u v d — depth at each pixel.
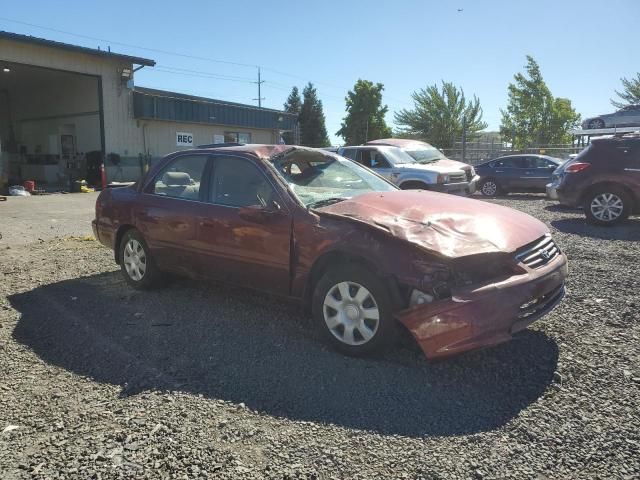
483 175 17.61
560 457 2.61
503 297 3.36
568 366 3.59
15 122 29.55
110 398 3.31
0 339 4.36
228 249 4.62
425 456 2.65
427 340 3.39
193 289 5.71
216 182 4.91
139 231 5.54
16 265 7.16
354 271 3.75
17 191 18.84
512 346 3.95
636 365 3.58
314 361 3.80
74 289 5.88
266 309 4.99
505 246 3.57
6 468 2.60
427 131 48.16
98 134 24.22
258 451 2.72
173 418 3.05
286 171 4.66
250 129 29.22
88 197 18.39
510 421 2.94
